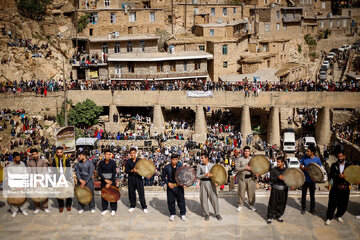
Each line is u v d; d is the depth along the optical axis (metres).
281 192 19.75
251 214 21.02
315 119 84.31
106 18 101.12
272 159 73.50
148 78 88.69
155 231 19.39
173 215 20.47
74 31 100.31
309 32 139.50
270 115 80.25
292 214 20.92
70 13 102.50
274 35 126.00
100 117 84.62
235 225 19.89
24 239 18.67
